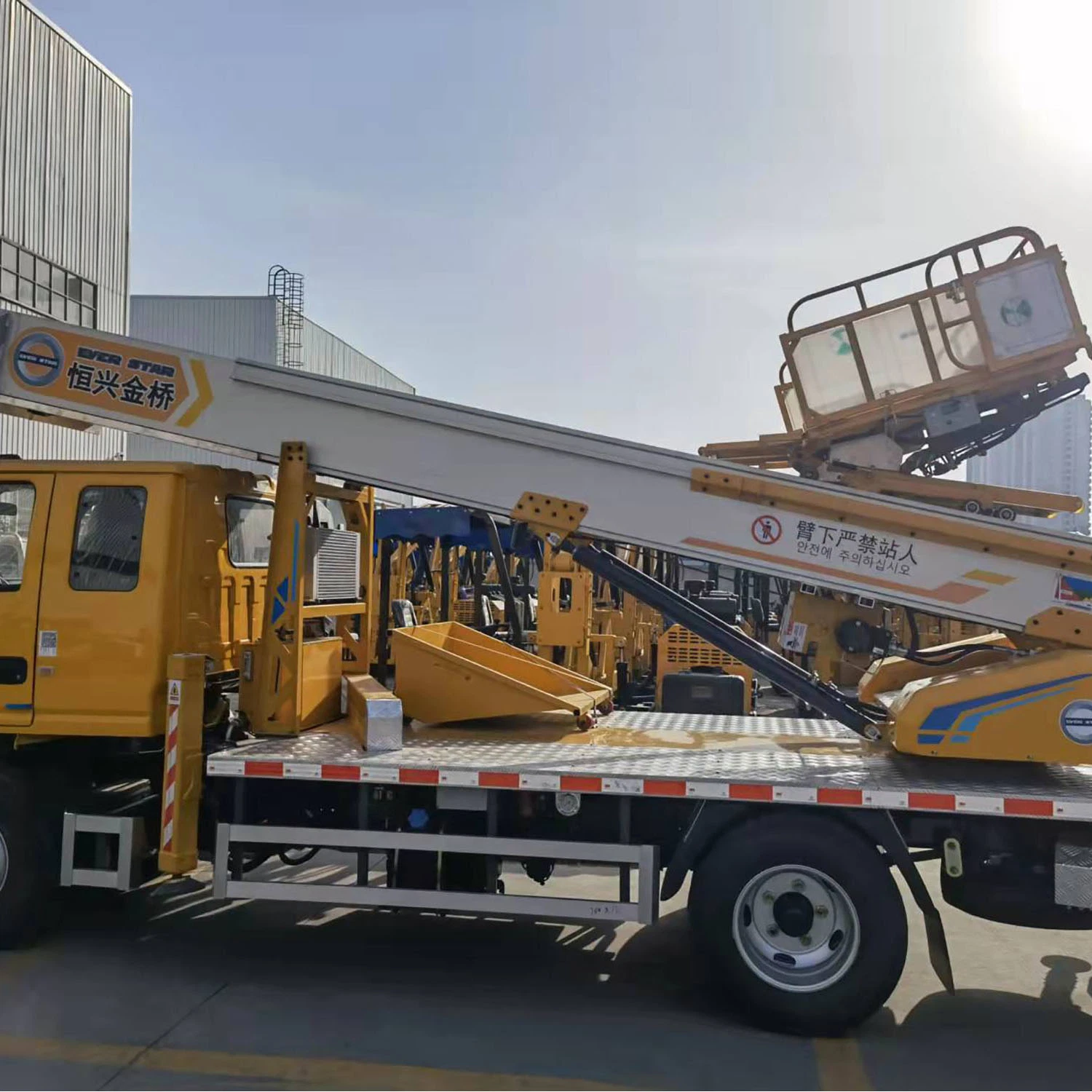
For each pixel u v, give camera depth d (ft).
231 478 17.30
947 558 14.57
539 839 14.17
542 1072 11.96
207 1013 13.53
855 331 26.48
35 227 59.47
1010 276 25.13
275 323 113.19
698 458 15.19
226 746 15.56
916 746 13.89
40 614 15.43
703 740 16.76
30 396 16.87
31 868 15.53
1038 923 13.53
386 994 14.46
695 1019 13.78
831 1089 11.66
